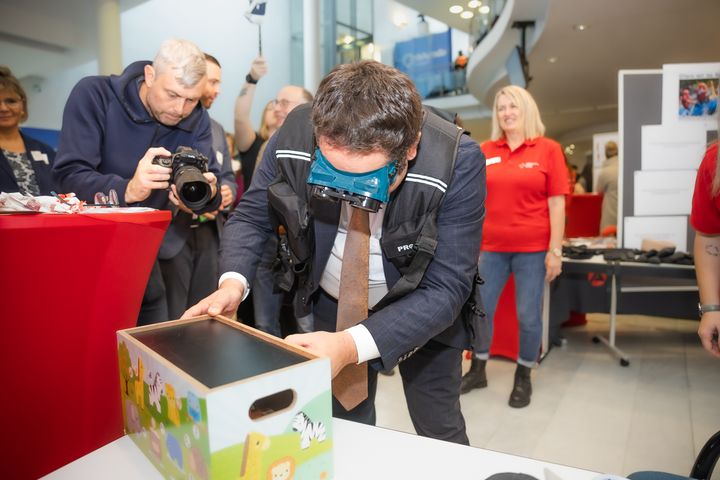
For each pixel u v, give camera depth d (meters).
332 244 0.90
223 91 4.61
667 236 2.97
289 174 0.89
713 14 4.30
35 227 0.61
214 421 0.44
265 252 2.08
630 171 2.96
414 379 1.09
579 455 1.81
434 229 0.83
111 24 4.08
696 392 2.38
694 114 2.87
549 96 8.44
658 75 2.89
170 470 0.54
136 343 0.59
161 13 4.43
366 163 0.66
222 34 4.60
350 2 6.23
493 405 2.27
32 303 0.63
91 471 0.58
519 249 2.22
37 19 4.09
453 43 9.58
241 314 2.44
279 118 2.24
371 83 0.64
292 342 0.68
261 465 0.48
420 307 0.82
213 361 0.55
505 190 2.22
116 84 1.39
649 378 2.57
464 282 0.87
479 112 10.31
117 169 1.41
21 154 2.01
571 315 3.66
